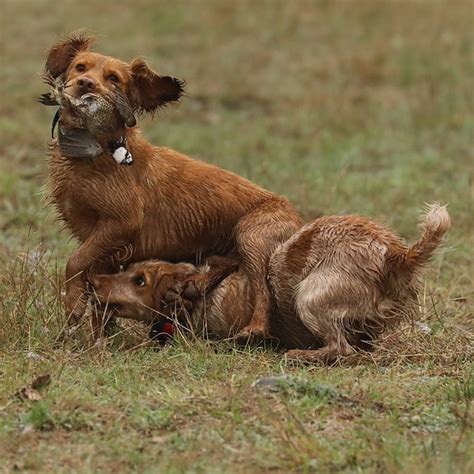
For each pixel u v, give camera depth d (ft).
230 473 28.78
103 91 37.65
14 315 39.70
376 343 39.04
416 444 30.71
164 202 40.06
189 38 106.11
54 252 51.26
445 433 31.76
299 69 97.35
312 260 38.78
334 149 75.77
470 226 59.06
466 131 79.97
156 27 107.86
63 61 40.29
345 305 38.19
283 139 79.66
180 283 39.78
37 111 84.23
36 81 91.71
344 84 93.66
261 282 39.70
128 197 39.14
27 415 32.01
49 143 40.14
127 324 41.27
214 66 97.86
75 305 39.52
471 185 67.15
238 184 40.96
